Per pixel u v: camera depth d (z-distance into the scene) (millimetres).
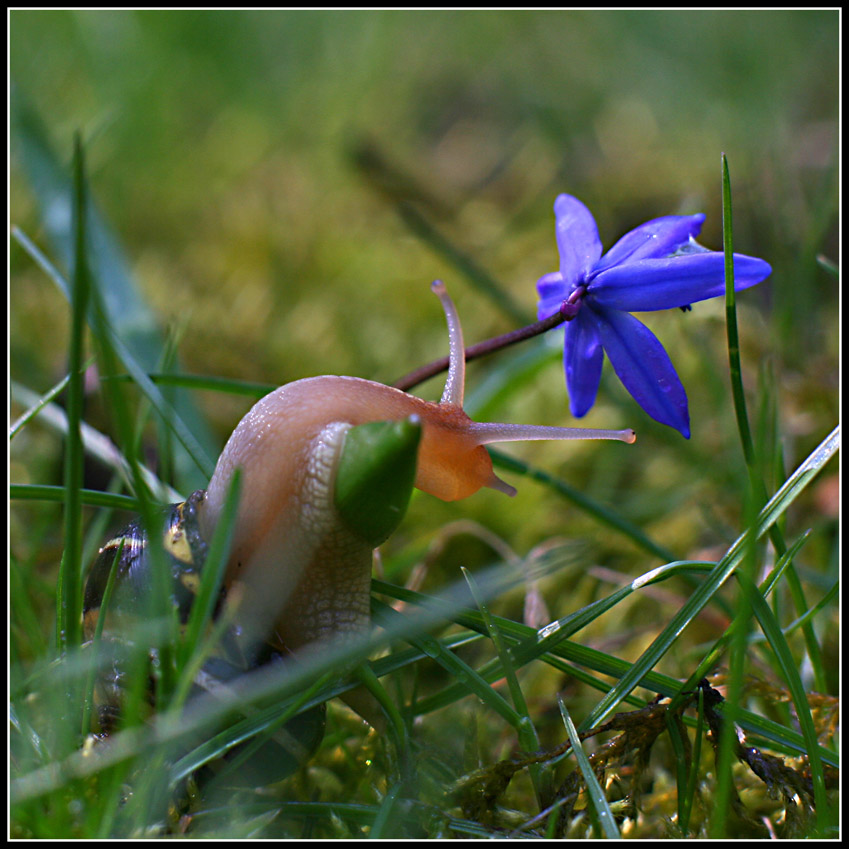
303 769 430
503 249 679
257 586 422
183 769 414
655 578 422
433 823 415
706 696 421
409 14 933
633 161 746
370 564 424
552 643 423
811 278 500
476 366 556
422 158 799
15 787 411
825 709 432
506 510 489
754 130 722
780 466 448
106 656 420
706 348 495
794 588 433
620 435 428
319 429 422
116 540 425
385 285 642
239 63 850
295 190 745
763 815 427
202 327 582
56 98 761
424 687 450
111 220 694
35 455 489
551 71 887
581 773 418
